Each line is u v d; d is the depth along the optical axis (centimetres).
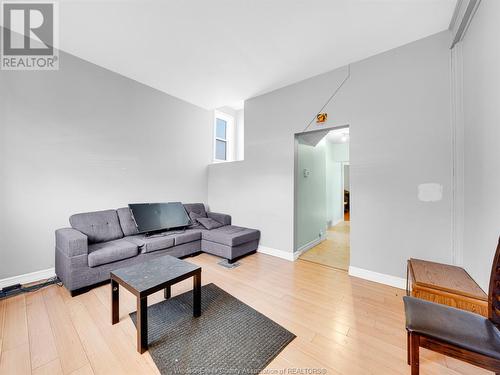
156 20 220
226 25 226
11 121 238
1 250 232
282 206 354
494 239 149
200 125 463
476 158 180
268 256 358
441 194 224
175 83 354
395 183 252
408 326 115
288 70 308
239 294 229
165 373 131
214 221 402
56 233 258
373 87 270
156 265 195
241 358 143
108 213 301
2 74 235
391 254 254
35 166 254
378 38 241
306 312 197
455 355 105
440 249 225
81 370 133
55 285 242
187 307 204
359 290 240
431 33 232
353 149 283
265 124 380
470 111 191
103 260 236
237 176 421
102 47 266
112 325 175
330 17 213
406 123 246
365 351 151
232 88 367
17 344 153
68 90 279
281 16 213
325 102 310
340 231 557
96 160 306
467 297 154
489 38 157
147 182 369
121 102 332
